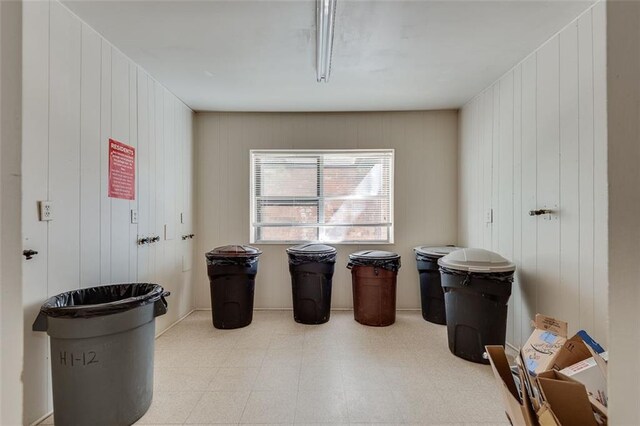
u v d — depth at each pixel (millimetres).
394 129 3854
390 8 1925
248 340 2922
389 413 1868
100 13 1986
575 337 1508
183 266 3553
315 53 2480
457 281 2539
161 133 3094
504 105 2828
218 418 1826
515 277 2652
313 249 3387
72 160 2004
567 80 2078
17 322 513
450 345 2646
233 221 3881
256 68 2736
